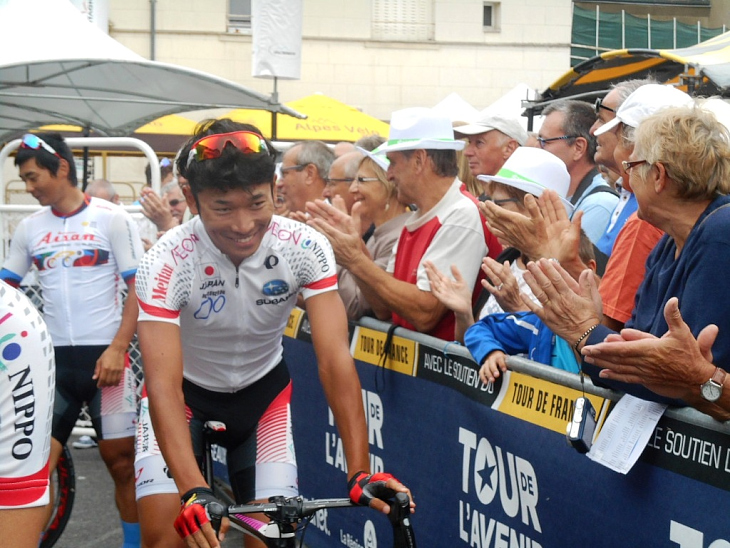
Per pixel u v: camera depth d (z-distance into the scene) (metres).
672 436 1.78
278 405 2.58
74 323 3.72
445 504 2.73
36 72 5.18
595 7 16.23
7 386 1.37
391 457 3.11
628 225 2.28
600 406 2.02
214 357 2.43
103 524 4.20
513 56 16.33
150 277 2.14
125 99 5.52
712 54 5.02
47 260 3.78
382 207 3.66
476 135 3.99
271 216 2.04
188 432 2.02
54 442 3.57
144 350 2.11
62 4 5.22
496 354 2.45
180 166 2.14
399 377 3.05
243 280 2.26
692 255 1.70
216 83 5.20
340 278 3.51
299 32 6.11
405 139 3.10
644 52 5.24
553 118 3.42
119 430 3.64
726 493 1.64
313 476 3.69
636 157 1.80
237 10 15.98
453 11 16.19
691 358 1.57
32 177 3.73
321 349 2.21
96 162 14.75
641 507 1.87
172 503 2.29
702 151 1.71
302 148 4.31
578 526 2.08
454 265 2.83
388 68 16.25
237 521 1.81
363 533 3.23
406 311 2.97
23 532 1.40
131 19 15.53
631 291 2.23
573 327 1.95
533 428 2.26
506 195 2.79
